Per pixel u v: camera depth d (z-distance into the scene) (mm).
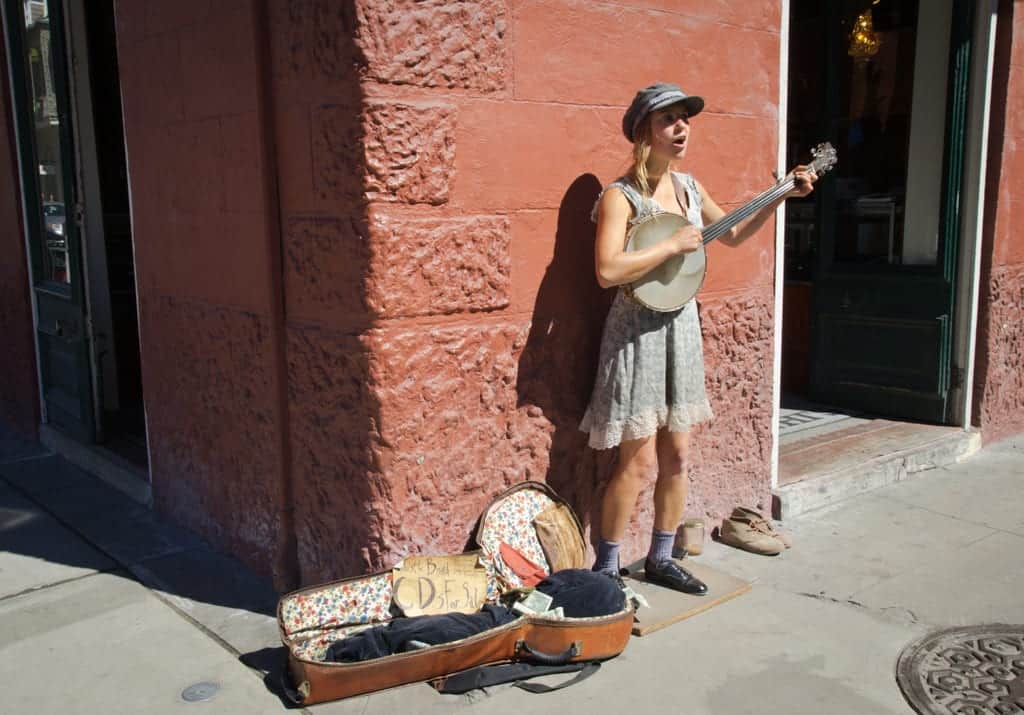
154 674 3043
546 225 3375
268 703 2855
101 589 3719
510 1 3156
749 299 4184
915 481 5133
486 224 3188
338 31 2867
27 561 4020
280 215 3322
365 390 3037
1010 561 3998
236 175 3467
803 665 3088
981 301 5613
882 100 5805
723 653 3168
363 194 2906
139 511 4648
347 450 3160
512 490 3410
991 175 5477
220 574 3840
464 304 3172
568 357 3523
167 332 4188
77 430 5586
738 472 4297
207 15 3488
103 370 6238
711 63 3871
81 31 5988
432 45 2967
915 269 5719
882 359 5984
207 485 4090
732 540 4145
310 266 3191
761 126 4141
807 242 6719
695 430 4031
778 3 4117
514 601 3170
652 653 3166
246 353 3602
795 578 3814
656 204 3246
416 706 2809
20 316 6020
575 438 3607
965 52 5336
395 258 2975
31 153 5680
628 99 3574
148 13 3910
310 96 3053
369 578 3115
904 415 5926
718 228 3273
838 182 6059
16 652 3209
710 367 4047
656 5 3619
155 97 3961
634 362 3271
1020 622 3410
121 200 6410
